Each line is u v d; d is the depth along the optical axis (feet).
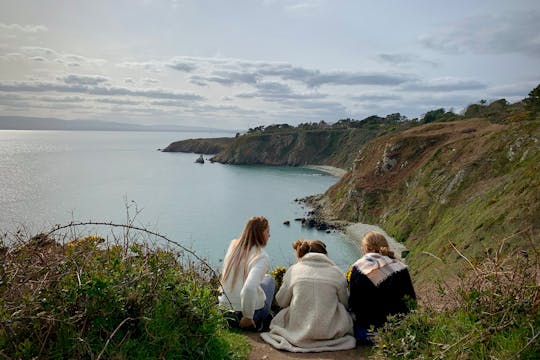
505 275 12.34
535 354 10.39
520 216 104.73
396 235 179.83
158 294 12.32
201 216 229.86
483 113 350.64
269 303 18.67
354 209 229.86
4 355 9.50
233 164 629.10
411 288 16.80
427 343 12.27
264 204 274.98
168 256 14.24
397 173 237.66
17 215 217.56
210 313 13.00
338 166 564.30
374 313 16.70
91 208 245.04
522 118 214.48
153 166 570.46
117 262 12.35
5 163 595.47
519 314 11.50
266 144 648.38
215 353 12.68
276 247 167.43
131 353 10.99
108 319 11.41
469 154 188.96
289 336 16.84
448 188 175.01
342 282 17.83
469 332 11.61
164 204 267.59
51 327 10.38
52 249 13.14
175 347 11.59
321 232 200.54
